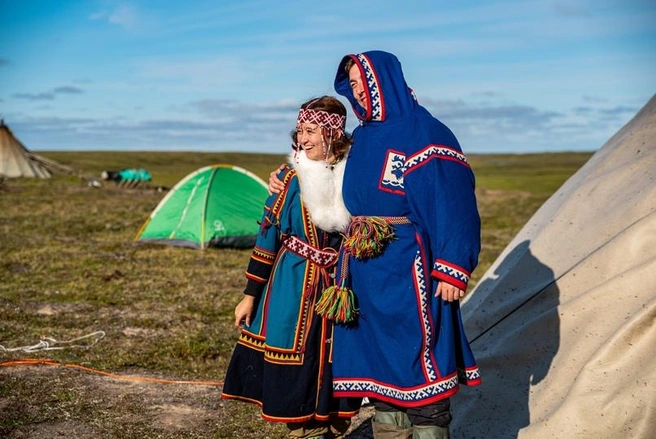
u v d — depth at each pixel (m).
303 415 3.55
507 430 3.90
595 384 3.55
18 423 4.46
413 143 3.27
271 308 3.58
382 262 3.32
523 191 33.47
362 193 3.36
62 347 6.25
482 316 4.79
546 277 4.62
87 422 4.54
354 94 3.47
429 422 3.24
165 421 4.61
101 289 8.82
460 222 3.15
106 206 20.80
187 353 6.13
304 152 3.53
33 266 10.30
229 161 87.19
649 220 4.15
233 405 4.93
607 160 5.09
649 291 3.84
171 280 9.57
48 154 85.62
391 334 3.30
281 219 3.58
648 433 3.33
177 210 13.17
